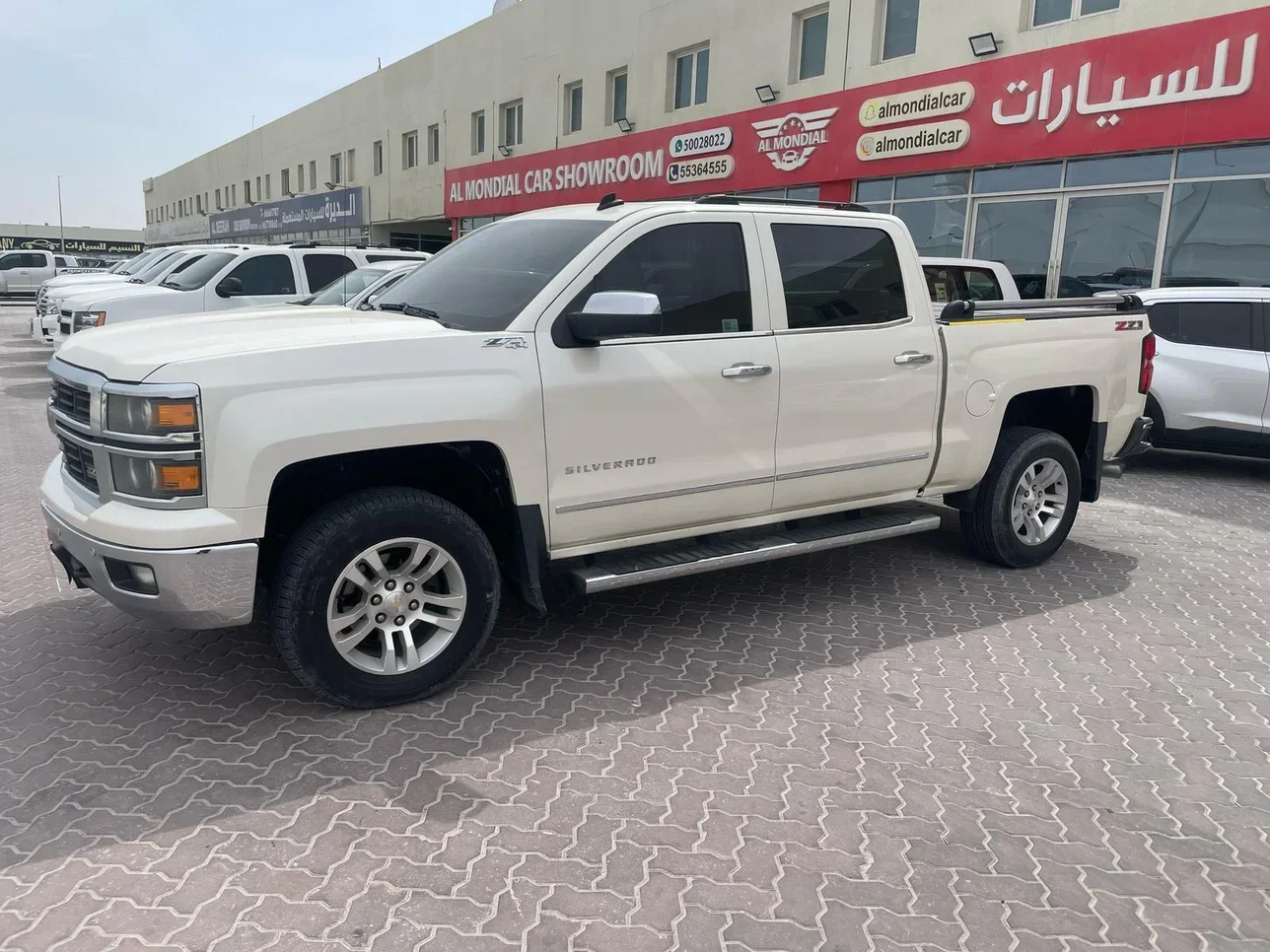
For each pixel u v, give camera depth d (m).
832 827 2.93
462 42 25.11
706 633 4.52
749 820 2.96
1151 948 2.44
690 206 4.17
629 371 3.86
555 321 3.73
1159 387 8.73
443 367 3.46
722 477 4.19
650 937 2.42
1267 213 10.33
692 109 17.67
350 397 3.28
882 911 2.55
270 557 3.69
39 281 35.34
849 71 14.49
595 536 3.94
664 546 4.30
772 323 4.30
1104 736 3.58
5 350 18.62
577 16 20.45
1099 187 11.80
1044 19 12.21
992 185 12.98
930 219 13.85
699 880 2.65
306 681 3.44
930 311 4.88
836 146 14.48
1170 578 5.57
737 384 4.15
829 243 4.55
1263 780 3.30
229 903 2.51
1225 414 8.44
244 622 3.29
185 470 3.10
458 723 3.54
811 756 3.37
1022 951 2.41
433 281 4.36
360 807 2.97
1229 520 7.06
